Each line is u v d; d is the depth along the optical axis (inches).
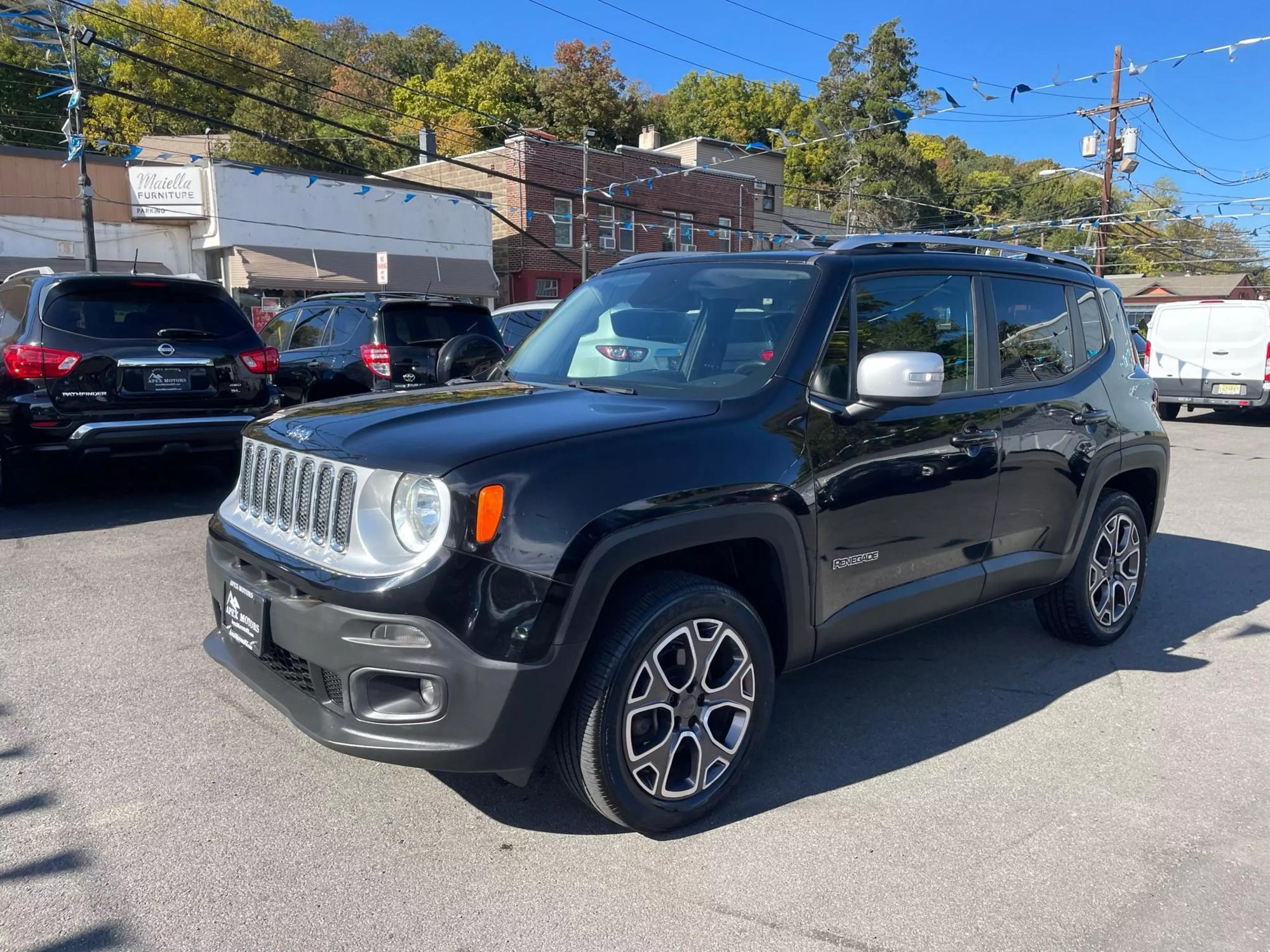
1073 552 173.6
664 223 1299.2
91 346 263.3
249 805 122.3
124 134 1344.7
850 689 166.4
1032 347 167.6
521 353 165.2
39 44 703.7
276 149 1460.4
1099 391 178.2
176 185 941.2
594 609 104.1
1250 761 140.1
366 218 1028.5
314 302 400.8
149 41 1417.3
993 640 193.5
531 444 106.9
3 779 128.3
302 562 110.7
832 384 132.1
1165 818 123.3
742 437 119.6
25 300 269.3
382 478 105.4
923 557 142.9
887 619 139.1
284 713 110.8
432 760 102.2
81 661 170.2
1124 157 1075.9
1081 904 104.1
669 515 109.0
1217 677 173.8
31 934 95.9
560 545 102.0
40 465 269.1
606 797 109.5
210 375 281.6
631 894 104.3
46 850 111.2
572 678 103.9
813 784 131.1
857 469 130.6
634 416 118.1
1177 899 105.5
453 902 102.4
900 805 125.6
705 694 117.3
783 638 128.0
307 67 1860.2
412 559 101.8
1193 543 281.1
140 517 282.5
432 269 1066.1
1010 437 155.0
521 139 1155.3
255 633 117.0
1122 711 157.9
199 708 151.8
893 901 104.1
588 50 1824.6
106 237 943.0
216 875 106.8
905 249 151.8
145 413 271.7
